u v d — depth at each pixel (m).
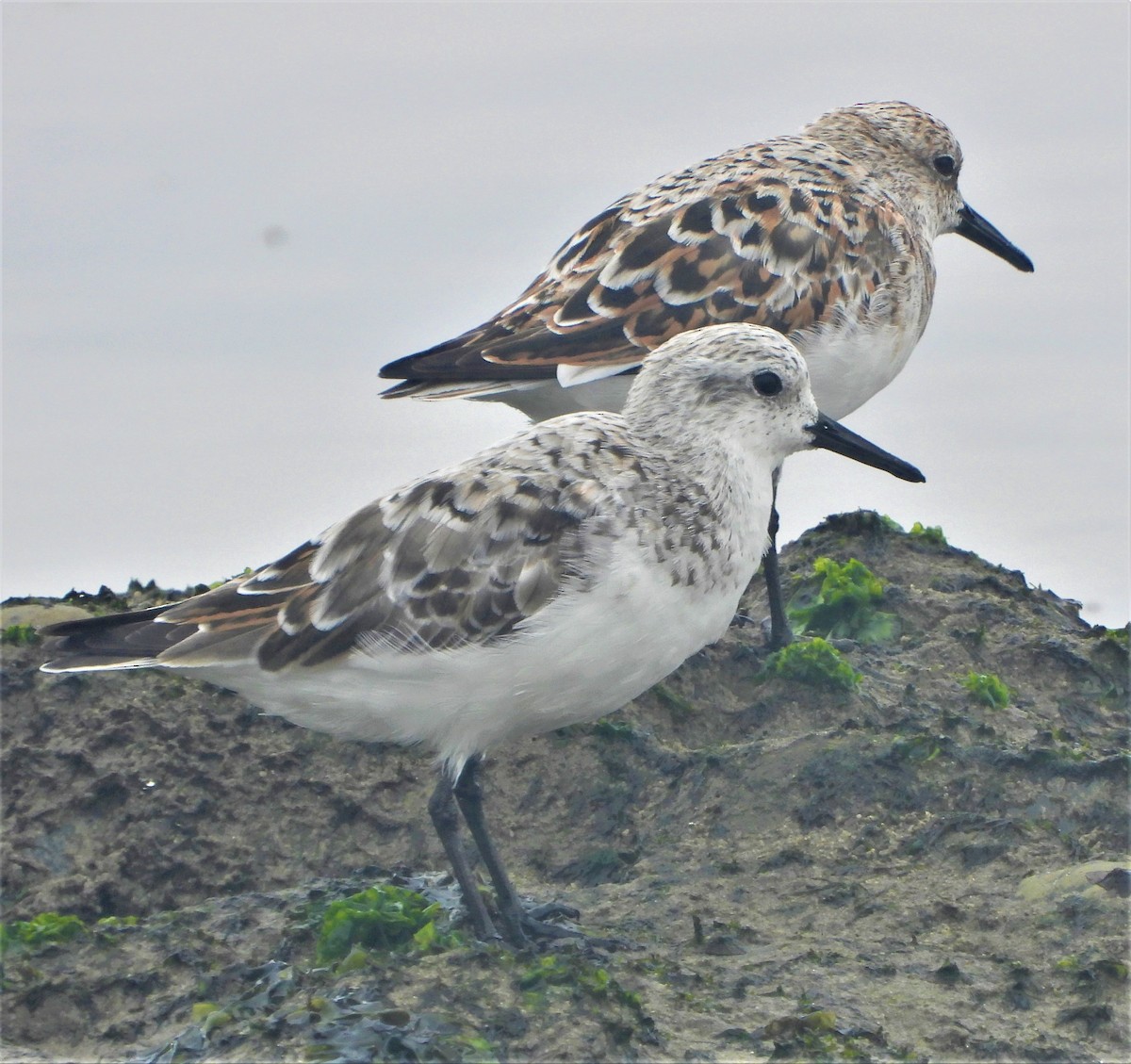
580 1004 10.08
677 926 11.61
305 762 14.05
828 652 14.77
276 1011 10.11
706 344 11.92
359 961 10.53
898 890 11.77
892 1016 10.27
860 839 12.45
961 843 12.12
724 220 15.47
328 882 12.23
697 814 13.06
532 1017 9.95
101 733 14.09
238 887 13.35
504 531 10.96
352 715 11.28
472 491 11.18
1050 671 15.51
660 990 10.53
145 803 13.72
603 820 13.44
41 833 13.57
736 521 11.52
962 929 11.26
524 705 11.12
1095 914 11.08
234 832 13.64
